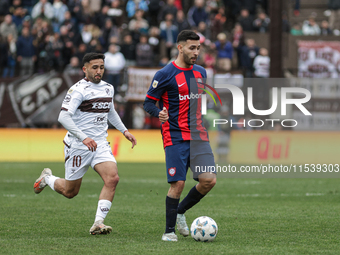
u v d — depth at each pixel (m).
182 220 16.09
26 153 48.12
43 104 47.16
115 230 17.19
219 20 58.94
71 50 52.44
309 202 24.84
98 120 16.45
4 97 47.34
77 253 13.22
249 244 14.69
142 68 46.59
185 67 15.41
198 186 15.55
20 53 51.78
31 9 61.59
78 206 23.16
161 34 54.50
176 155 15.09
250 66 52.09
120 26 59.25
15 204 23.69
